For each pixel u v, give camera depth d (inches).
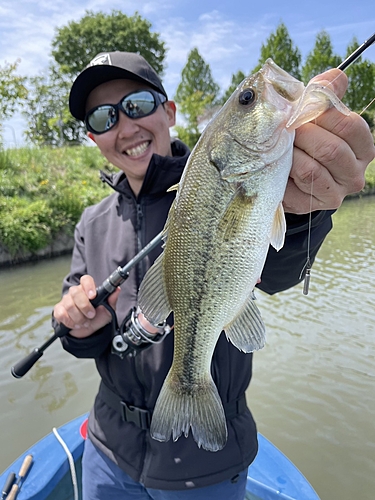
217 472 17.9
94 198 124.1
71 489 29.5
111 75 22.1
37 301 72.0
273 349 53.2
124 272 19.4
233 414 19.1
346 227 132.9
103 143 23.4
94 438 21.2
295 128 12.0
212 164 14.0
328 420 40.4
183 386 16.0
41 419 40.8
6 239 96.1
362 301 68.7
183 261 14.8
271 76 13.6
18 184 116.8
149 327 18.2
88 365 50.8
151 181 21.5
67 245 108.4
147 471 18.5
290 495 26.2
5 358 51.6
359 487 32.7
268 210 13.5
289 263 16.6
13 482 27.4
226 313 14.6
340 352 52.2
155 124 23.1
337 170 12.2
